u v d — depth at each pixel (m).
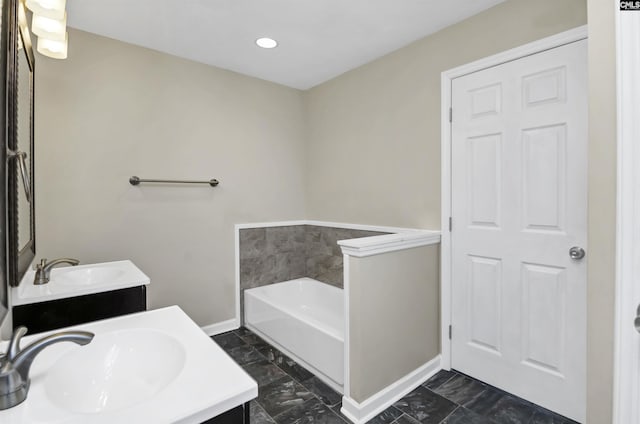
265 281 3.18
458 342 2.23
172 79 2.61
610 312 1.09
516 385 1.96
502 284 2.00
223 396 0.71
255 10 2.02
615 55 1.05
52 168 2.11
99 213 2.29
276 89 3.24
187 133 2.69
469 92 2.12
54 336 0.73
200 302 2.79
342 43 2.44
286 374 2.24
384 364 1.92
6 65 0.83
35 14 1.18
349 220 2.99
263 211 3.17
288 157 3.34
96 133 2.27
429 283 2.23
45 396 0.71
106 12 2.02
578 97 1.69
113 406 0.87
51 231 2.11
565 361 1.77
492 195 2.03
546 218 1.82
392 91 2.59
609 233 1.08
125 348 1.01
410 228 2.49
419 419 1.78
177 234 2.66
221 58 2.68
